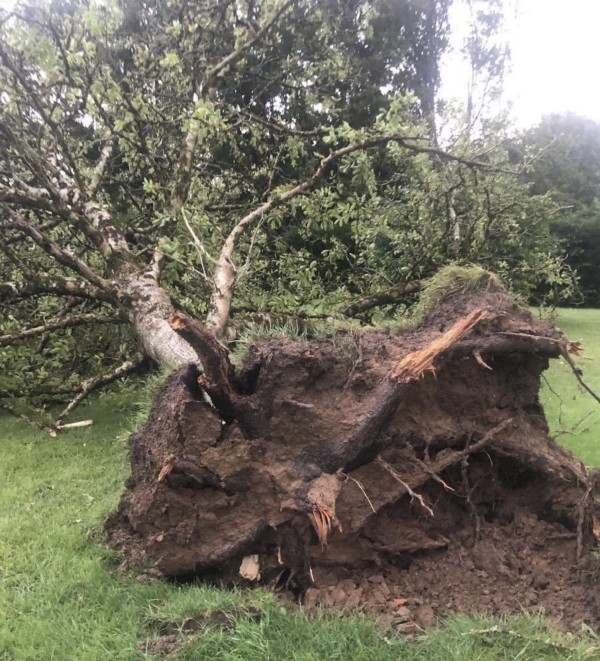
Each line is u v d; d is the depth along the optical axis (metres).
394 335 2.99
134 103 5.64
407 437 2.68
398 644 2.16
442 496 2.81
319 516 2.32
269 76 7.74
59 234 6.95
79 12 6.05
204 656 2.11
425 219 6.57
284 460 2.57
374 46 12.52
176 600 2.41
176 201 5.93
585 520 2.67
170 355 4.48
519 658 2.09
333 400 2.65
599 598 2.37
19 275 6.39
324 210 6.68
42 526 3.35
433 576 2.60
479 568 2.63
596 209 23.31
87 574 2.69
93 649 2.20
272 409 2.58
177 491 2.53
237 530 2.54
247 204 7.05
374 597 2.49
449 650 2.11
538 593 2.49
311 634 2.19
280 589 2.56
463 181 6.24
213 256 6.09
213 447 2.53
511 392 2.98
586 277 22.80
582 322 15.37
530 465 2.84
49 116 5.53
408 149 6.44
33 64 5.53
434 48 15.17
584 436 5.19
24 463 4.49
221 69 6.41
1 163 6.19
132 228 6.86
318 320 5.16
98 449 4.82
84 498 3.81
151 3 6.92
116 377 5.69
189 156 6.18
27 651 2.21
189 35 6.29
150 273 5.43
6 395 5.66
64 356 6.11
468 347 2.72
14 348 6.53
